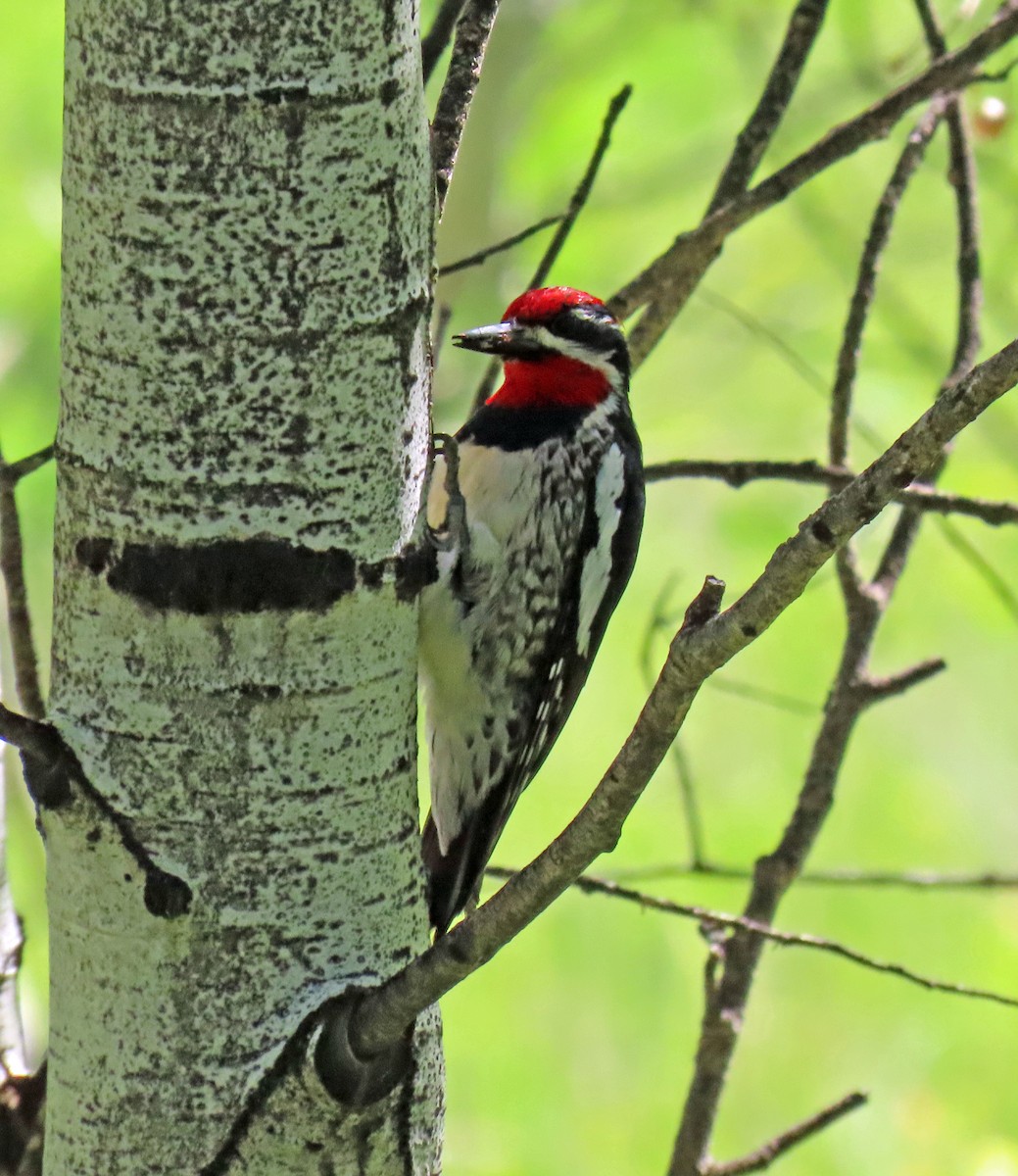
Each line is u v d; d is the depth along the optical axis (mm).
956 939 16234
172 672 5105
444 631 7988
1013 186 15305
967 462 15125
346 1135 5223
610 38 17719
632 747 4457
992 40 7695
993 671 17062
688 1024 15273
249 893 5152
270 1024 5164
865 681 7965
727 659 4336
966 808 16938
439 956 4832
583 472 8594
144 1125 5184
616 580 8938
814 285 17609
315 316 5035
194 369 5004
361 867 5301
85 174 4992
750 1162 7234
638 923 15438
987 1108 15570
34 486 14484
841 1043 15969
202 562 5062
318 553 5133
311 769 5195
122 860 5141
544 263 7379
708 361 17422
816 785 7926
